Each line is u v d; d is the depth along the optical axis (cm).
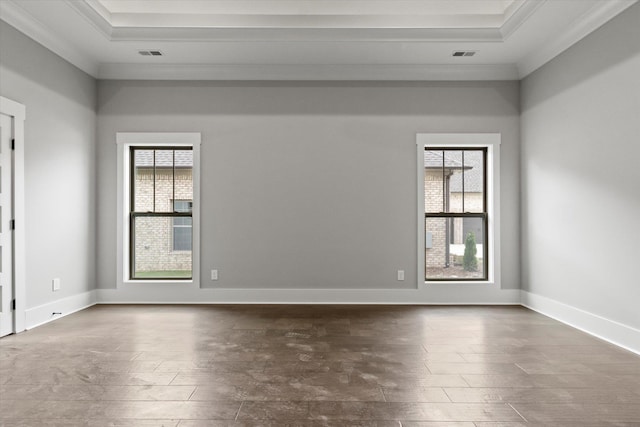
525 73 509
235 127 527
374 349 341
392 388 262
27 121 403
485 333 390
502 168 530
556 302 448
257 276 526
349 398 247
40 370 291
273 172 527
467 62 512
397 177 528
